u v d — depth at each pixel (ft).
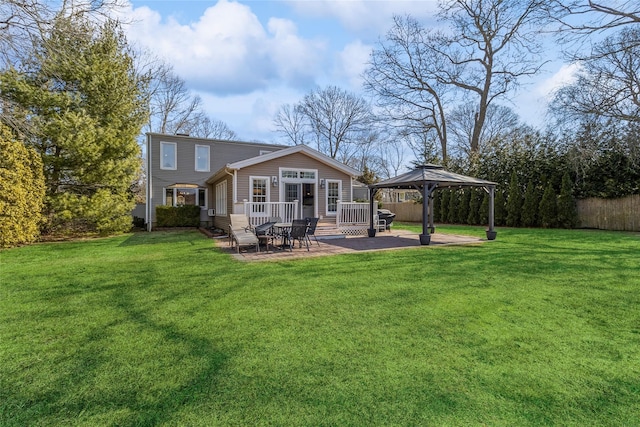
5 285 16.28
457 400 6.77
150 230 52.01
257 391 7.13
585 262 20.74
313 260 22.54
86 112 38.83
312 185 43.21
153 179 56.03
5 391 7.26
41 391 7.25
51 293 14.84
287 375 7.76
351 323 10.98
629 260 21.20
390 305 12.79
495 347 9.16
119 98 41.32
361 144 109.70
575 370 7.93
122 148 40.63
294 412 6.43
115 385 7.44
